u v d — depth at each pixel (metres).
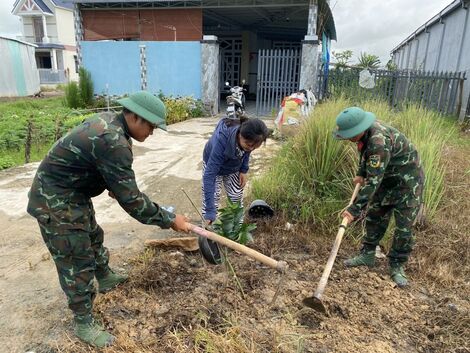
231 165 3.76
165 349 2.62
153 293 3.21
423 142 4.98
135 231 4.50
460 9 14.41
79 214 2.45
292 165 5.20
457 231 4.39
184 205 5.35
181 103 13.30
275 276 3.53
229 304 3.10
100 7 14.38
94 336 2.65
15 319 2.92
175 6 13.88
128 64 14.45
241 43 19.88
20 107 16.31
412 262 3.88
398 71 11.96
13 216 4.89
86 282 2.56
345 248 4.16
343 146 4.96
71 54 41.00
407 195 3.31
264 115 13.47
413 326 2.94
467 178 5.62
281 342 2.67
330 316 3.02
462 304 3.23
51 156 2.34
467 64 13.02
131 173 2.36
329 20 15.37
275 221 4.55
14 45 22.03
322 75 12.66
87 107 14.52
